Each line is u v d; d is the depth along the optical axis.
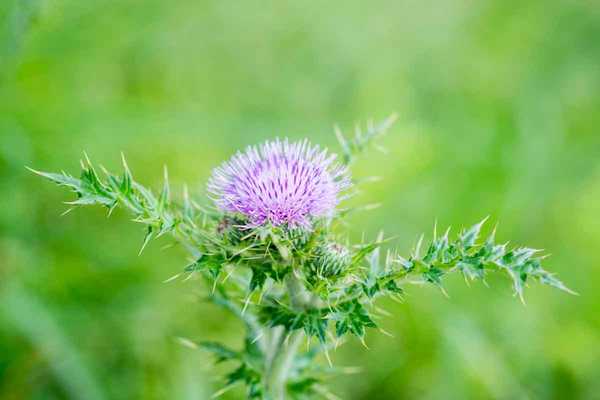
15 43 0.43
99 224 0.46
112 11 0.49
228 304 0.34
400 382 0.44
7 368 0.41
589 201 0.50
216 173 0.33
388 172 0.50
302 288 0.32
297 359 0.35
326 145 0.51
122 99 0.49
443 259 0.30
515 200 0.50
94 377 0.41
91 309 0.43
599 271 0.48
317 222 0.33
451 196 0.50
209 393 0.42
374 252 0.32
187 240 0.32
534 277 0.29
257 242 0.32
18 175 0.44
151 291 0.44
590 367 0.45
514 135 0.55
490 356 0.44
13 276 0.42
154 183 0.47
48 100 0.46
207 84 0.56
